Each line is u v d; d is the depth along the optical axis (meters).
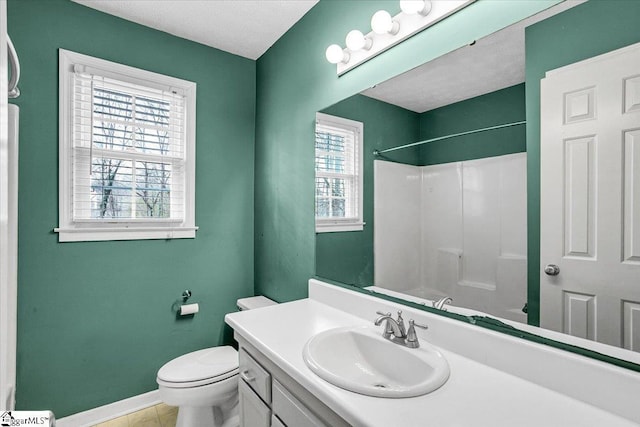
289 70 2.09
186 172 2.19
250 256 2.48
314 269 1.86
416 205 1.29
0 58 0.43
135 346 2.02
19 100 1.68
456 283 1.15
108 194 1.95
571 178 0.88
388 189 1.40
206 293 2.28
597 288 0.83
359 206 1.55
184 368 1.72
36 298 1.74
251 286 2.48
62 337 1.81
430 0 1.22
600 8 0.83
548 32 0.92
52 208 1.77
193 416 1.68
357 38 1.40
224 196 2.36
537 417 0.77
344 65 1.62
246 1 1.83
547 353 0.89
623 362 0.78
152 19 1.99
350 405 0.81
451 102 1.18
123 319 1.98
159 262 2.10
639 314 0.76
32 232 1.72
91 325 1.89
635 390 0.75
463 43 1.13
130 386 2.01
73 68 1.82
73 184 1.83
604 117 0.82
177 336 2.17
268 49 2.34
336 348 1.21
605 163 0.81
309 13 1.91
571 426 0.74
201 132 2.26
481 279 1.08
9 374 1.22
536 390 0.88
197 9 1.90
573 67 0.87
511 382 0.92
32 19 1.71
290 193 2.07
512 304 1.00
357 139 1.56
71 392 1.83
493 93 1.05
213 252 2.31
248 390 1.36
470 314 1.11
